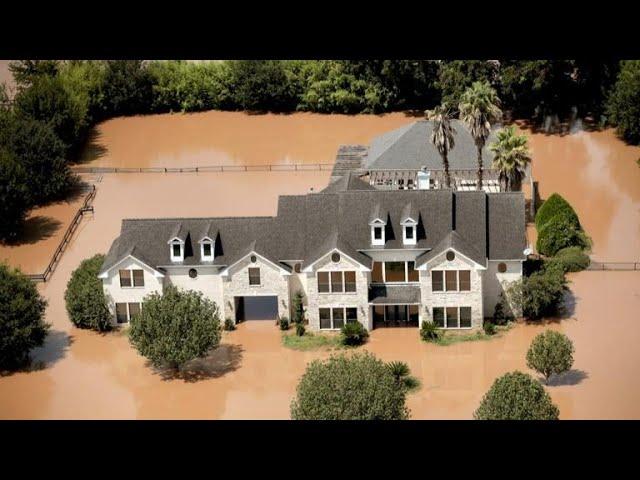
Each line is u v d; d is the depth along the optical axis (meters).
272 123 128.38
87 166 115.38
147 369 73.81
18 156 102.81
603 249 89.50
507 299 78.56
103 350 77.00
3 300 73.25
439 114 90.25
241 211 101.31
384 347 75.50
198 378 72.06
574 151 112.69
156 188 108.50
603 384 67.56
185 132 126.25
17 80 129.38
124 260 78.56
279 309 79.69
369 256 78.88
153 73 133.00
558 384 67.88
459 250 75.56
